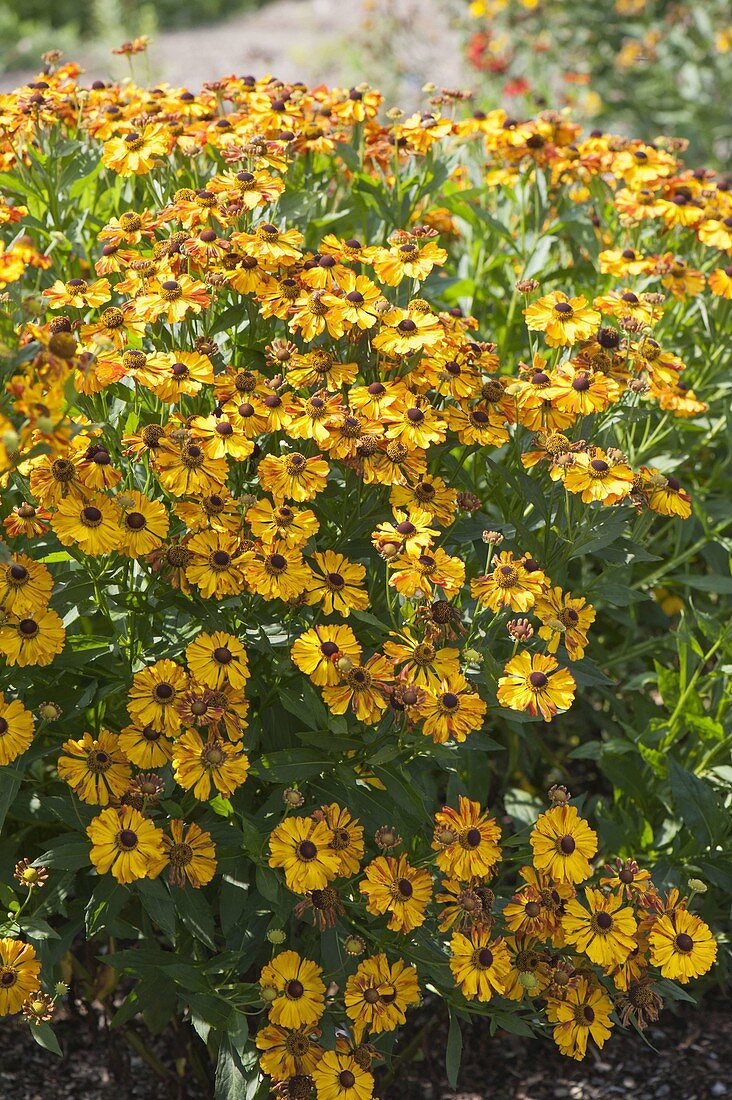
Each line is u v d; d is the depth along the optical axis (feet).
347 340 7.46
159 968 7.18
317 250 8.46
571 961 7.21
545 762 8.72
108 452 7.27
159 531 7.00
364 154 8.59
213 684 6.98
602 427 7.80
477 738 7.27
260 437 7.47
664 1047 8.10
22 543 7.13
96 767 7.01
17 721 6.93
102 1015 8.06
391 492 7.30
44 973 7.10
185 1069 7.82
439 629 7.06
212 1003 7.09
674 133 15.60
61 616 7.15
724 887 7.68
